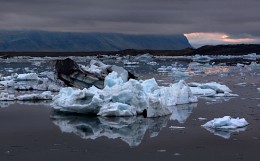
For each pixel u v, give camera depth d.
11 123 24.45
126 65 93.75
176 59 136.88
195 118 25.78
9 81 44.31
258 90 40.91
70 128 23.14
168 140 20.23
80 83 39.16
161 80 51.84
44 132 22.16
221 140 20.08
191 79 54.31
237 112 27.73
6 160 16.88
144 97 27.48
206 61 115.06
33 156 17.48
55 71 41.19
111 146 19.23
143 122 24.64
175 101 31.23
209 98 35.06
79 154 17.81
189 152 18.09
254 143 19.48
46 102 32.88
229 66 85.69
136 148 18.83
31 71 69.81
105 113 26.39
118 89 27.45
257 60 119.62
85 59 130.25
